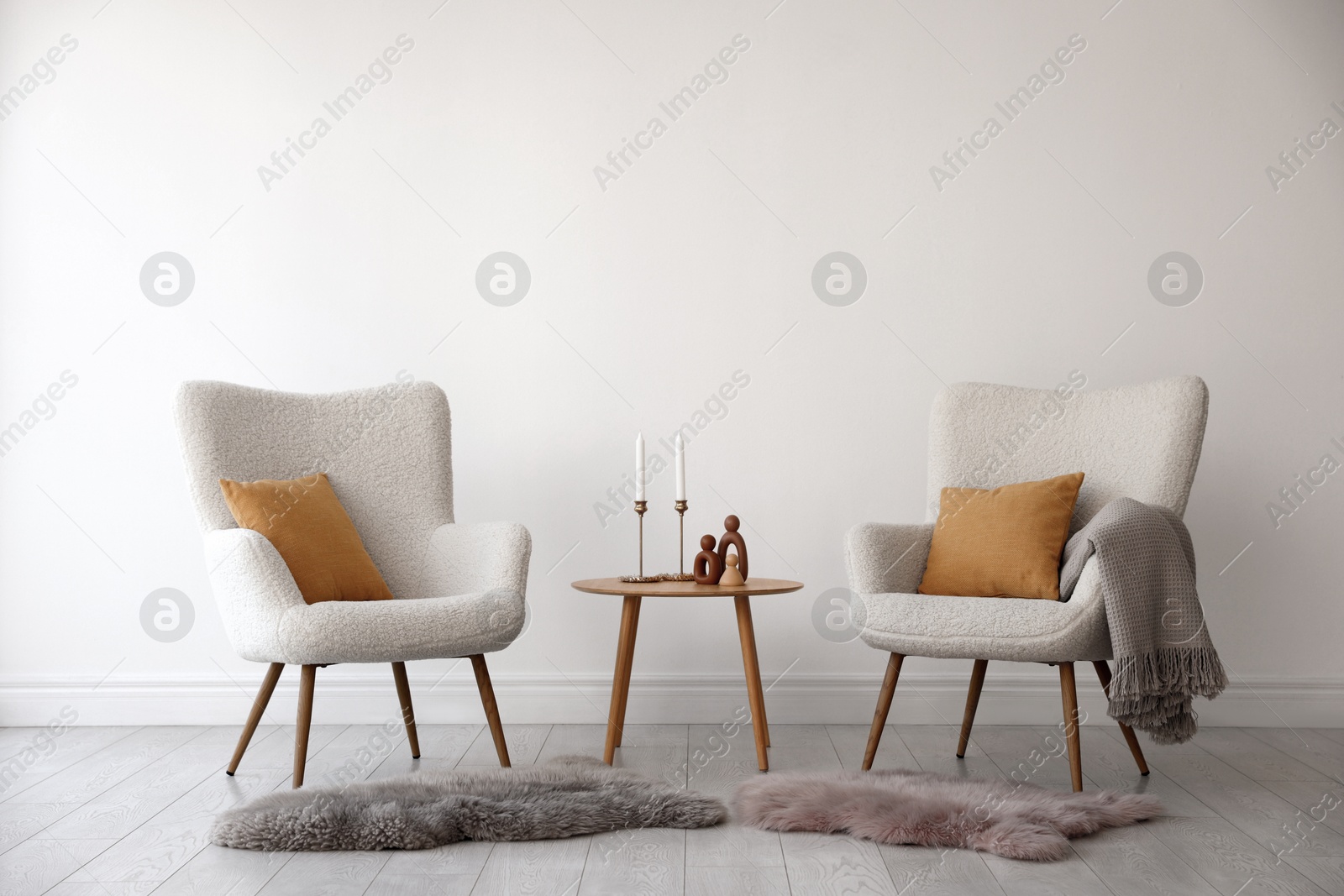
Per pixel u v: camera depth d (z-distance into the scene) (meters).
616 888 1.47
